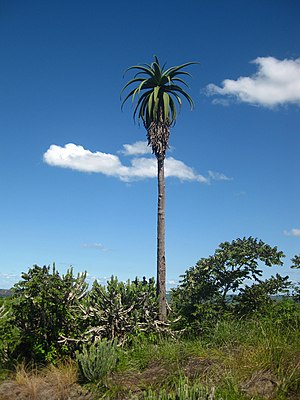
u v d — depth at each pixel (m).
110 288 13.49
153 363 11.15
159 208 16.00
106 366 10.82
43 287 13.01
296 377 8.77
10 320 13.05
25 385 10.76
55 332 12.89
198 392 7.52
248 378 9.13
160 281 15.27
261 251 14.56
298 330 10.85
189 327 13.83
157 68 16.48
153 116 16.22
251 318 13.15
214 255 15.08
